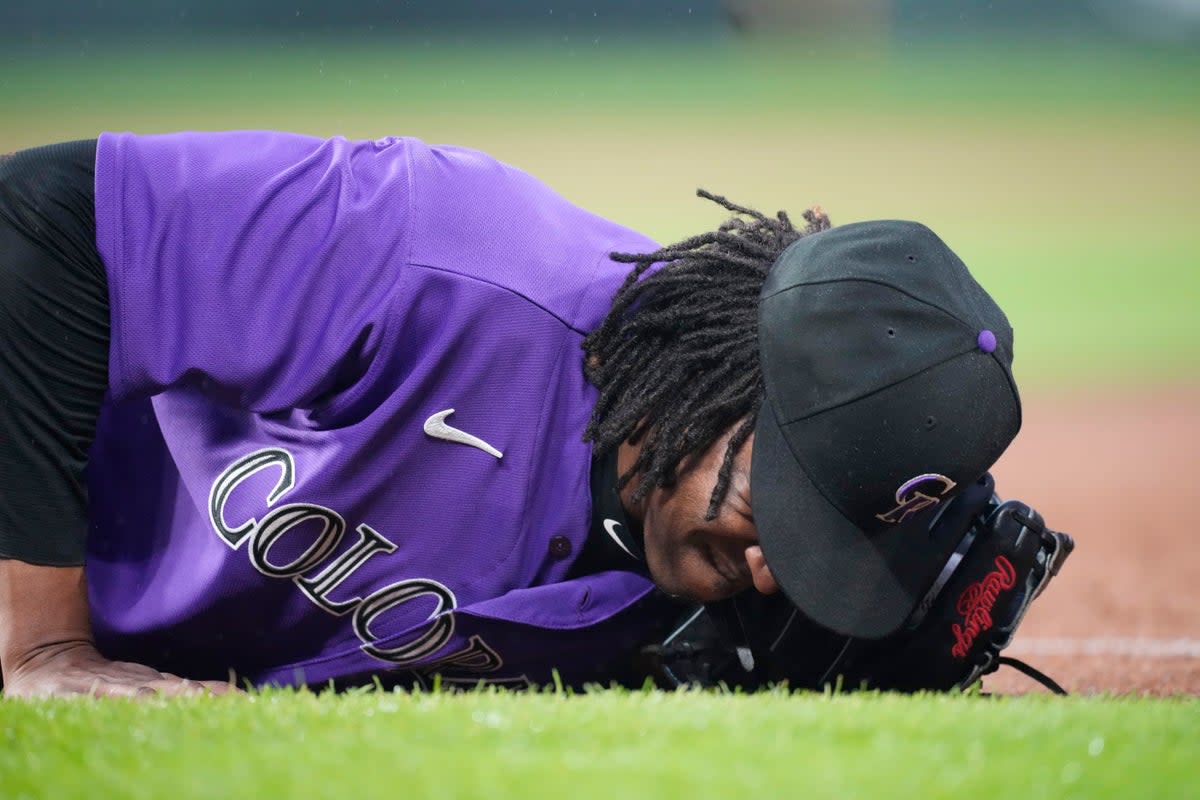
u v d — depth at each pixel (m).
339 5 111.06
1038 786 6.64
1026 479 31.05
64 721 7.78
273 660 10.34
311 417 9.62
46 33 104.31
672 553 9.54
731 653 10.24
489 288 9.39
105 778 6.67
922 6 126.56
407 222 9.53
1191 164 83.62
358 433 9.32
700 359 9.18
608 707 7.96
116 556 10.44
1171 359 44.41
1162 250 62.12
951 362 8.80
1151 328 48.78
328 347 9.38
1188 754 7.32
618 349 9.44
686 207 66.12
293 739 7.35
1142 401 39.28
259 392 9.52
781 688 9.79
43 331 9.51
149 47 106.38
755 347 9.16
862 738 7.39
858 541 9.03
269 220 9.60
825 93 107.06
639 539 9.84
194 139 10.06
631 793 6.27
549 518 9.67
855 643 9.99
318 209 9.65
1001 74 114.81
